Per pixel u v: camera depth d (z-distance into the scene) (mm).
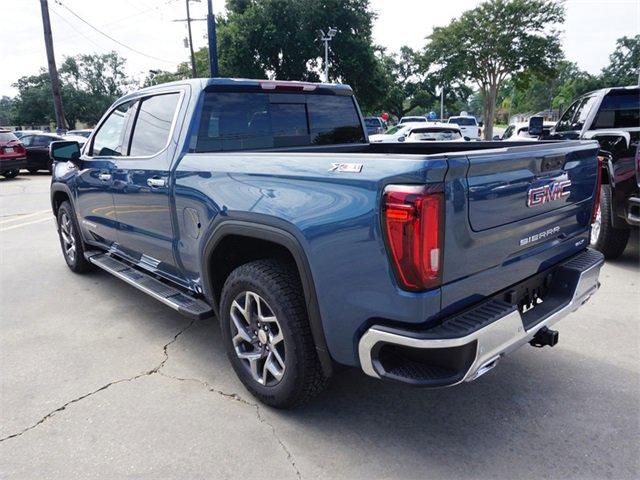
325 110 4109
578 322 4016
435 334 2084
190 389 3168
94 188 4520
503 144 3584
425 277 2053
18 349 3775
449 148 3957
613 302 4414
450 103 55719
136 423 2812
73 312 4516
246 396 3074
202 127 3367
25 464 2494
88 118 61156
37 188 14477
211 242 3021
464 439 2629
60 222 5734
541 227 2678
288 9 35438
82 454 2562
